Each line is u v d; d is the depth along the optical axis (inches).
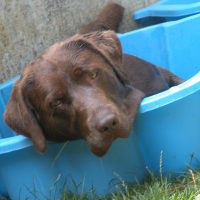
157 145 117.6
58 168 121.2
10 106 115.1
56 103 106.3
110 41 125.6
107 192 119.8
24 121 111.0
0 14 189.8
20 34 199.0
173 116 112.1
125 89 119.7
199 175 110.3
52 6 207.5
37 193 120.7
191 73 197.5
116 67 119.3
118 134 100.8
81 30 222.8
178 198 96.3
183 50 192.4
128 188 117.2
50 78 105.7
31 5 199.6
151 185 112.4
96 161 116.0
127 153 118.3
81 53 110.0
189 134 117.3
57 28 212.5
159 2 242.4
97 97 102.4
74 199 116.6
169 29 187.5
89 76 106.8
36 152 114.9
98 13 229.8
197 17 189.6
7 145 109.6
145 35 196.1
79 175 120.1
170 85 182.7
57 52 111.8
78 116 103.7
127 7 238.2
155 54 198.1
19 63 202.1
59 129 111.9
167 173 121.1
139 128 116.6
